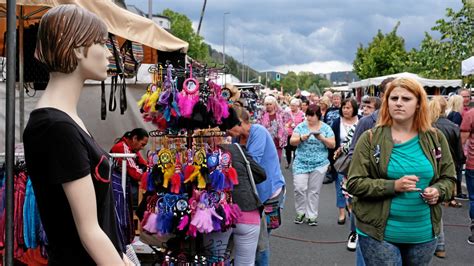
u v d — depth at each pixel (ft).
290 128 44.91
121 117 27.22
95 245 6.21
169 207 13.74
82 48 6.54
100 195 6.56
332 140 25.61
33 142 6.18
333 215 28.66
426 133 11.33
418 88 11.12
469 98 35.29
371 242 11.25
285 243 22.93
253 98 35.76
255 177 14.55
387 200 11.03
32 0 12.32
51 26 6.40
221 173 13.52
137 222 18.47
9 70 6.72
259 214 14.52
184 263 14.14
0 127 22.97
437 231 11.33
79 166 6.16
